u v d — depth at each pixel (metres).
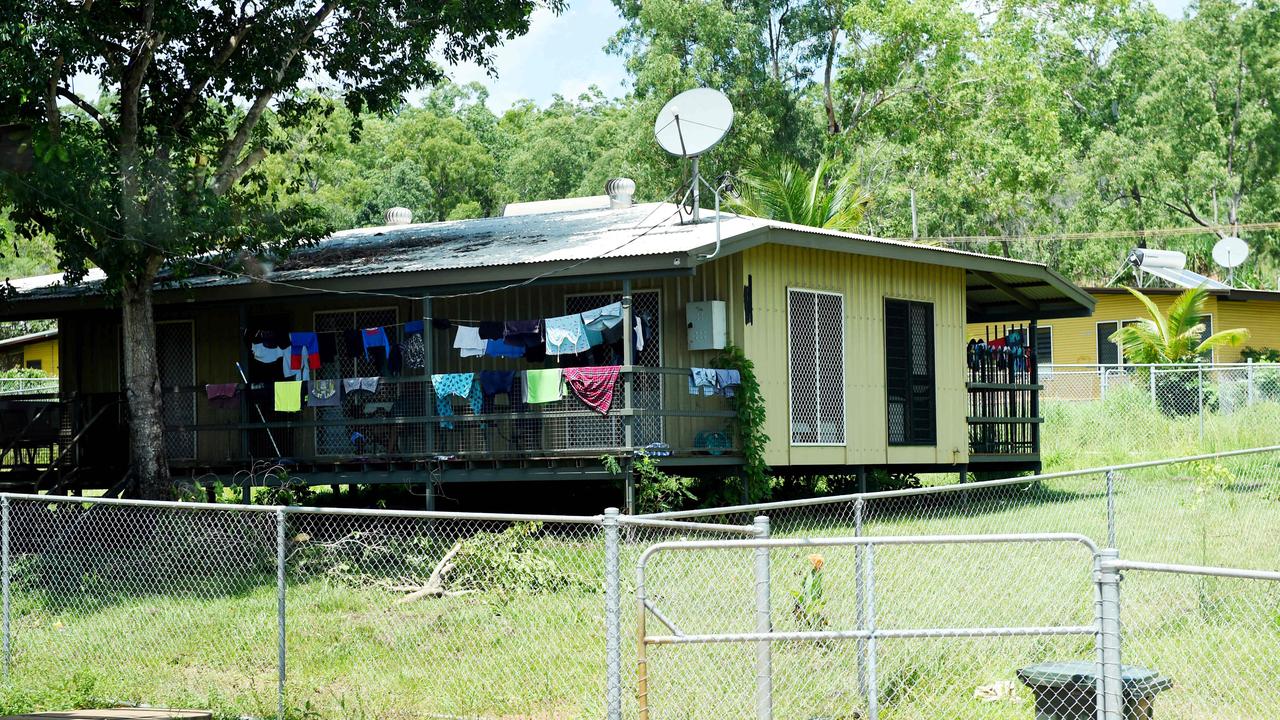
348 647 9.77
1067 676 6.71
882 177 49.88
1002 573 11.38
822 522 16.05
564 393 15.52
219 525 14.27
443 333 18.31
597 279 15.64
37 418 17.94
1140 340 31.42
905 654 8.42
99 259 15.54
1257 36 51.66
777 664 8.29
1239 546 13.11
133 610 11.62
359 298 17.86
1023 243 53.31
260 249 17.12
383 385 17.70
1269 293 33.53
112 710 8.48
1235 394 26.94
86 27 14.83
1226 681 8.22
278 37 17.28
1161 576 11.18
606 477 15.52
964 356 21.03
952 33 43.69
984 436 21.80
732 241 15.77
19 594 12.43
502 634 9.55
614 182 22.28
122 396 19.41
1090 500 16.27
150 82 17.28
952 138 45.16
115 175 15.40
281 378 19.44
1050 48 53.53
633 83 44.75
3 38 13.80
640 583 6.64
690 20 41.78
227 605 11.61
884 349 19.34
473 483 18.89
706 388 15.90
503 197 65.12
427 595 11.73
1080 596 10.27
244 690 8.84
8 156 14.75
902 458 19.48
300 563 12.85
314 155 55.75
